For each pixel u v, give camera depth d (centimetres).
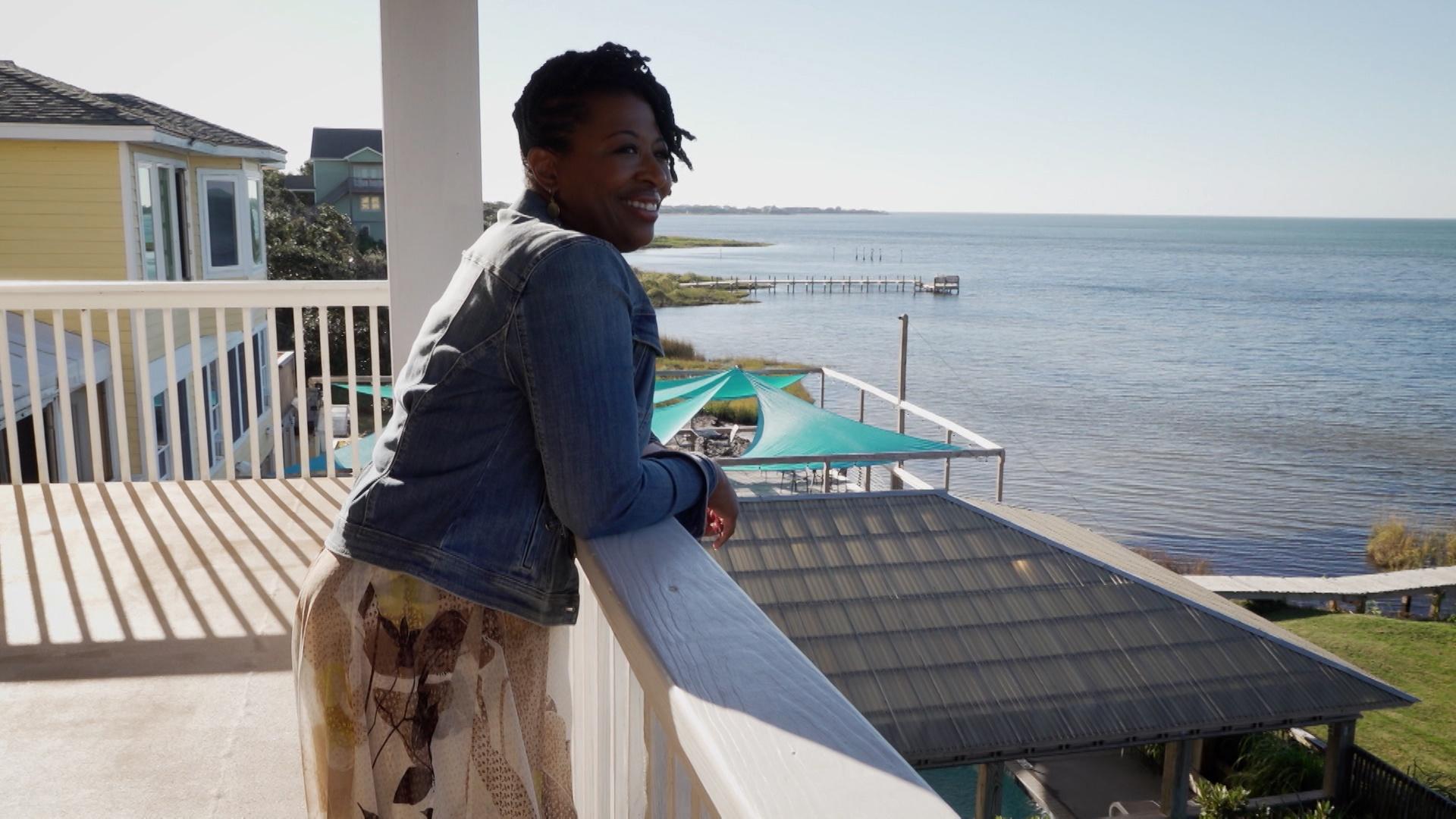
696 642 87
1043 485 2858
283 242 3241
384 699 112
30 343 465
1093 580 913
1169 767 998
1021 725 757
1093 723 764
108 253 1095
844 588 883
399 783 112
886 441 1438
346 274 3366
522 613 112
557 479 103
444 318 110
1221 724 784
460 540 108
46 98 1115
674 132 122
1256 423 3775
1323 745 1134
